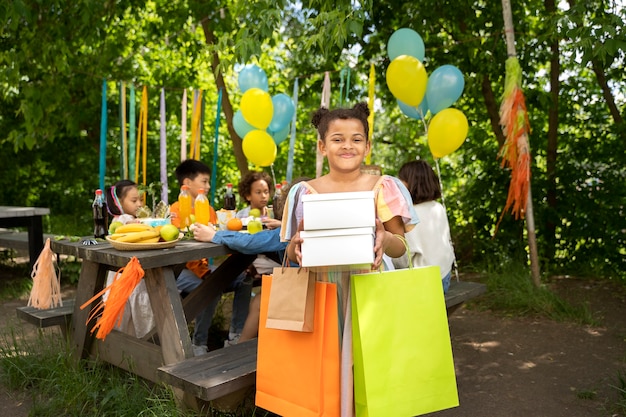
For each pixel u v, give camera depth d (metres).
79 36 6.31
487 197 6.38
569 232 6.12
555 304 4.50
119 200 3.37
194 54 7.31
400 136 9.12
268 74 8.87
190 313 3.08
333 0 4.00
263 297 1.99
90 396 2.66
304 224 1.70
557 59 6.00
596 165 6.19
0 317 4.35
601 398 2.87
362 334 1.76
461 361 3.48
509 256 6.03
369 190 1.94
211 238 2.83
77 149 8.73
